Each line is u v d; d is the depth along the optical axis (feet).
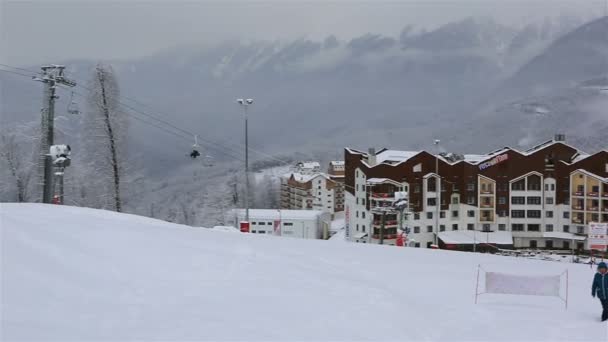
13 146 187.32
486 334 42.65
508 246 264.31
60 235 55.47
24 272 41.39
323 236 382.01
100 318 35.35
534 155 274.16
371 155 269.85
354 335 37.55
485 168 274.57
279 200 576.61
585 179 264.52
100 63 154.81
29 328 31.60
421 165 264.31
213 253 58.75
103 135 153.58
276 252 69.05
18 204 92.12
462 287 60.08
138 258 51.96
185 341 32.76
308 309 42.42
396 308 45.75
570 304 55.16
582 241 264.72
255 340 34.24
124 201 157.79
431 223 267.39
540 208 274.57
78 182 182.91
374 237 256.52
